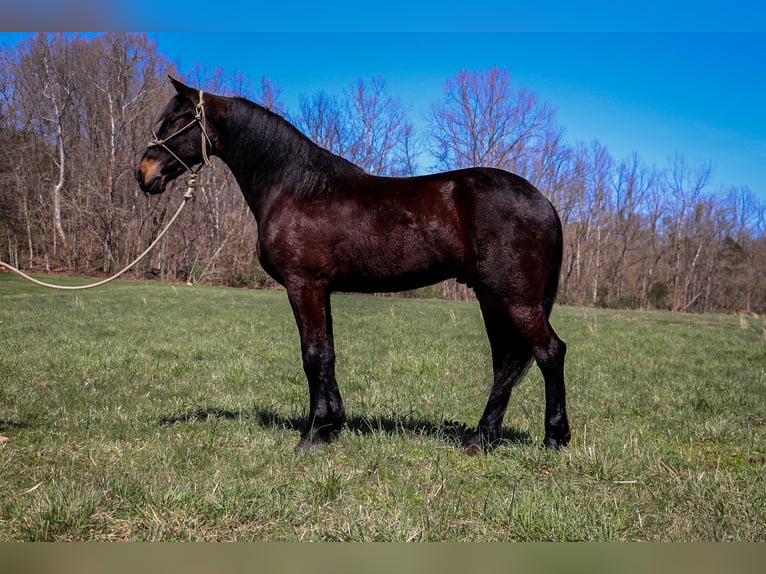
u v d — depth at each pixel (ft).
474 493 11.80
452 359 28.94
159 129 15.65
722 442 16.03
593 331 44.91
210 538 9.66
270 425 16.71
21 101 132.77
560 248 13.32
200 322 43.09
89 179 127.75
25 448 14.05
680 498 11.27
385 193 13.93
